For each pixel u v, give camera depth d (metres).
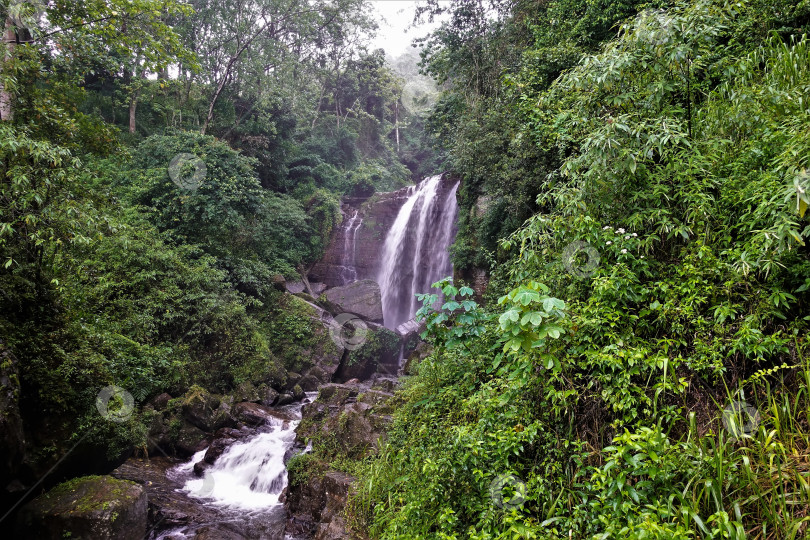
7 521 3.79
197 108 16.41
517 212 8.15
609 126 3.18
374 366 11.77
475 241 11.92
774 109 3.20
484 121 8.84
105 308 7.52
